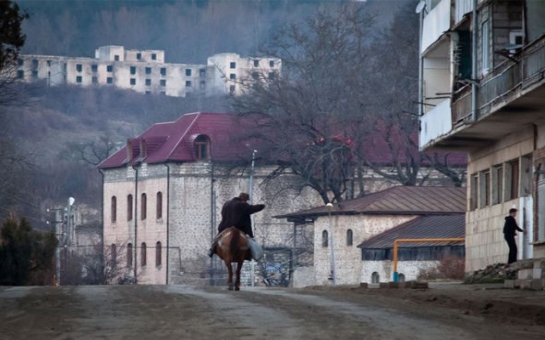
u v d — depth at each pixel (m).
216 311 32.03
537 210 55.78
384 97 129.25
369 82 134.25
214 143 149.88
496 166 62.53
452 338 26.44
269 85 136.25
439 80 68.06
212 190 149.75
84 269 149.88
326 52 140.00
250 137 130.62
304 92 130.62
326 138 125.88
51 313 32.12
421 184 127.62
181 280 150.38
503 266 55.41
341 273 110.31
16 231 71.56
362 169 130.50
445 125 62.16
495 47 56.03
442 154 132.25
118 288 43.72
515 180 60.00
